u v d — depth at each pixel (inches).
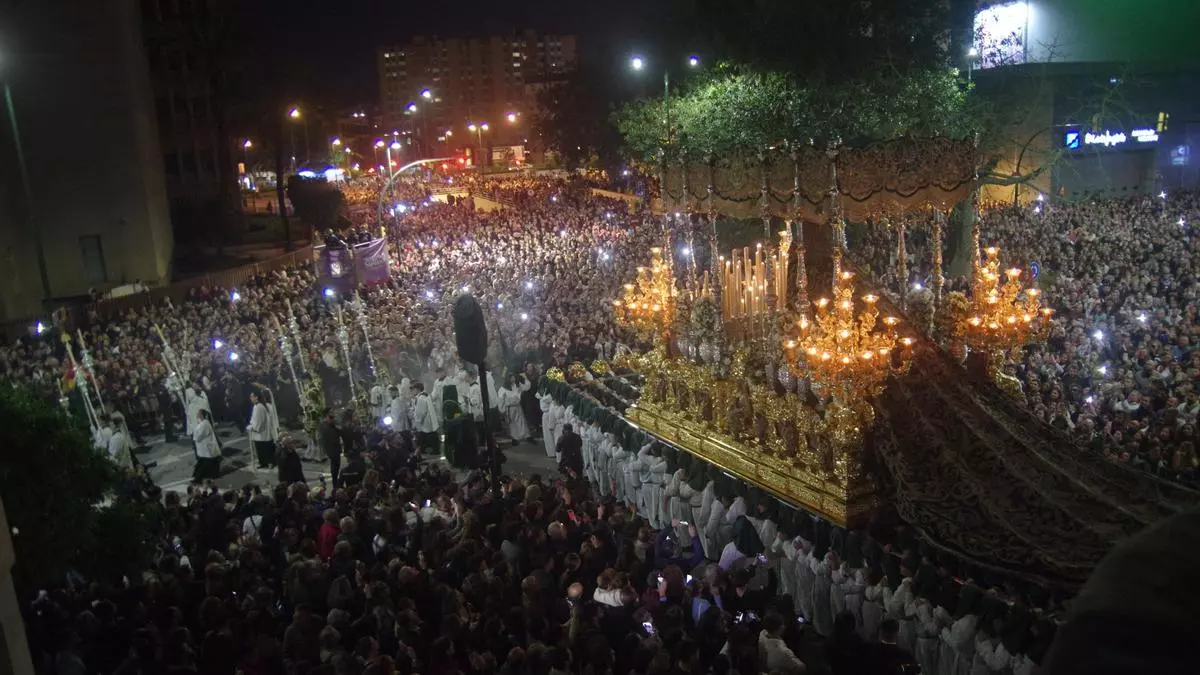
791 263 773.9
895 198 671.8
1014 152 2015.3
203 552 618.5
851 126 1148.5
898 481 613.3
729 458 774.5
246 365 1116.5
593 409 874.8
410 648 433.4
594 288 1428.4
